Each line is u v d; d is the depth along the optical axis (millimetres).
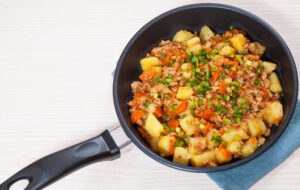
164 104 816
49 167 761
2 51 968
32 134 903
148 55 866
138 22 956
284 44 785
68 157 767
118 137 779
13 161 888
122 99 817
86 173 865
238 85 809
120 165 863
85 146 773
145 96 824
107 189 854
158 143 801
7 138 903
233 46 845
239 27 860
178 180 846
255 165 821
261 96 802
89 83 927
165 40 881
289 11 920
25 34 975
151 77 842
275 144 824
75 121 903
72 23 970
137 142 756
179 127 797
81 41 957
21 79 944
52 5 985
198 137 788
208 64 827
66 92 925
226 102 803
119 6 969
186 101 808
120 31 954
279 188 822
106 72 930
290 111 742
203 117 797
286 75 797
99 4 976
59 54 953
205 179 842
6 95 935
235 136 778
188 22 866
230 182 816
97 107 908
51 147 892
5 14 990
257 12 925
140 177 854
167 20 846
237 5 934
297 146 823
